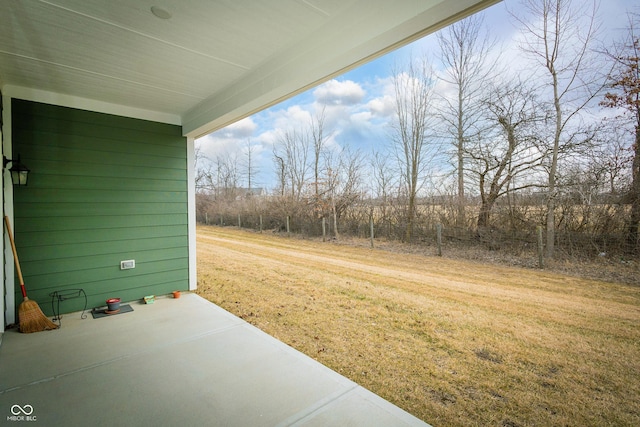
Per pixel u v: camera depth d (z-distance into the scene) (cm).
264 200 1312
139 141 403
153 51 252
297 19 210
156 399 191
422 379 218
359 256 685
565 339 262
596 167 445
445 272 504
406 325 312
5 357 246
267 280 508
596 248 438
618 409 179
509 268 494
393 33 177
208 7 193
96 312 354
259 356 249
